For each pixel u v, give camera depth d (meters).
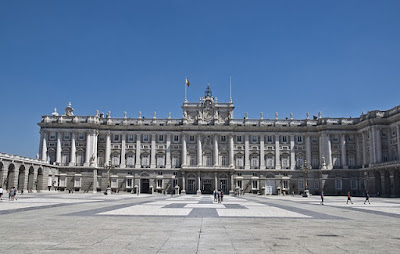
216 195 73.50
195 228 25.50
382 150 108.44
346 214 39.31
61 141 123.94
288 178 123.94
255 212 40.47
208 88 134.25
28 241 19.53
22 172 97.81
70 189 120.81
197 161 124.81
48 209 41.06
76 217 32.28
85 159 122.38
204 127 125.75
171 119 127.38
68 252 16.77
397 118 102.38
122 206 48.44
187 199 77.12
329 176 119.38
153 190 123.25
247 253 17.03
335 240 20.84
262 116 128.75
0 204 48.03
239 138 127.56
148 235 22.05
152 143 126.38
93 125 123.62
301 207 51.56
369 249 18.23
